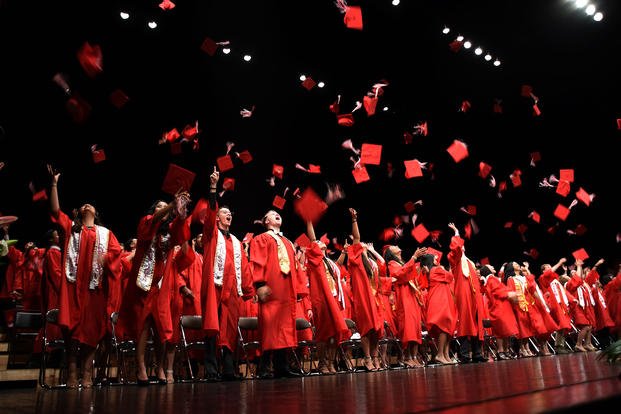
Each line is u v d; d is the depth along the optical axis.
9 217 3.44
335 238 11.58
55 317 4.41
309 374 5.33
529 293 9.03
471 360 7.46
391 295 7.76
